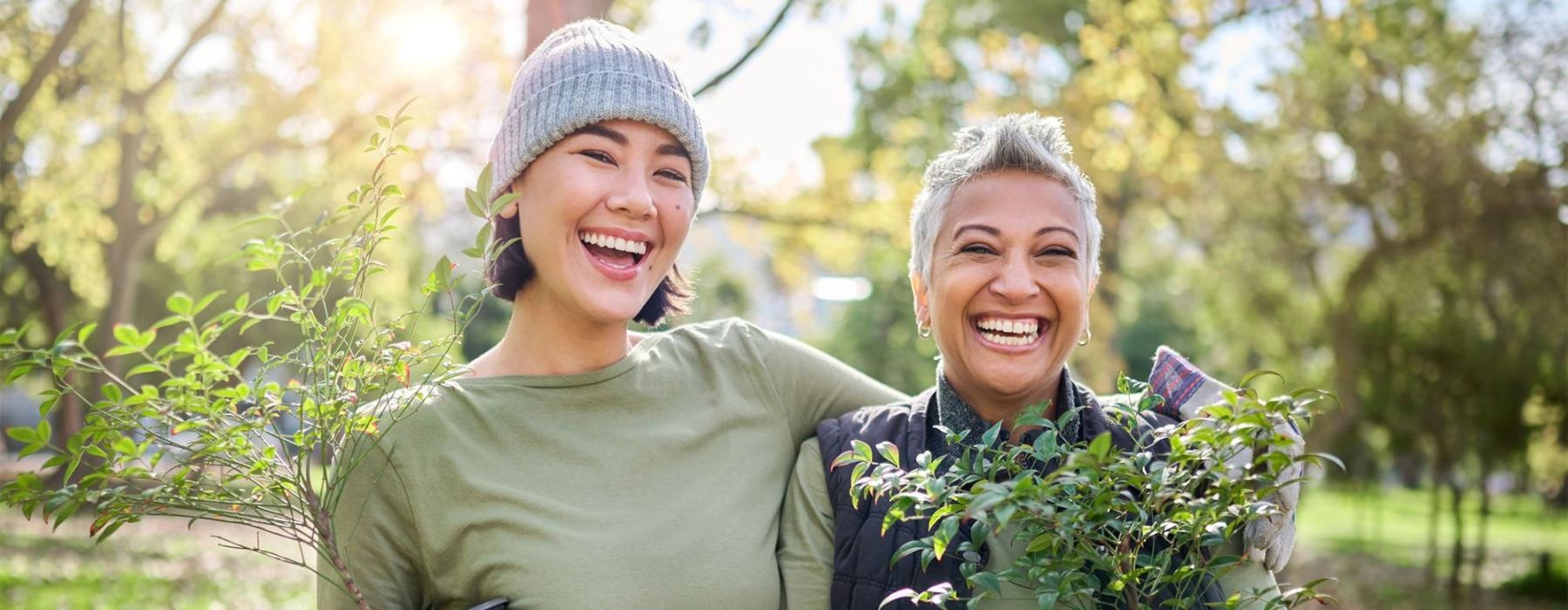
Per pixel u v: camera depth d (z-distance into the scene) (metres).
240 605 9.96
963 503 1.70
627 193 2.22
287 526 2.01
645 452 2.29
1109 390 14.85
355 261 1.95
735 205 9.75
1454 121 12.13
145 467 1.91
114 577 10.94
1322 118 12.08
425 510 2.20
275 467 1.95
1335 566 17.78
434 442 2.22
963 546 1.86
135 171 14.09
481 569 2.18
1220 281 13.71
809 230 10.30
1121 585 1.74
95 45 12.25
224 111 13.70
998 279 2.15
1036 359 2.19
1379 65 12.30
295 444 1.92
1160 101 8.98
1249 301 13.45
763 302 32.97
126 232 14.05
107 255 14.94
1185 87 10.45
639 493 2.26
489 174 1.95
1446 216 12.09
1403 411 14.12
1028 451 1.77
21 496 1.85
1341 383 13.04
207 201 15.73
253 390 1.88
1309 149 12.39
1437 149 11.97
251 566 12.22
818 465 2.37
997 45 10.44
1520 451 14.12
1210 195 12.54
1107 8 8.22
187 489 1.92
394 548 2.23
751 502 2.33
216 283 22.16
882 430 2.33
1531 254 12.15
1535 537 22.20
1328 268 13.53
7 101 11.77
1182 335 30.16
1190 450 1.76
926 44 11.75
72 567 11.34
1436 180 11.98
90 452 1.86
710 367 2.46
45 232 14.15
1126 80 8.25
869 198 10.16
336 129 10.55
